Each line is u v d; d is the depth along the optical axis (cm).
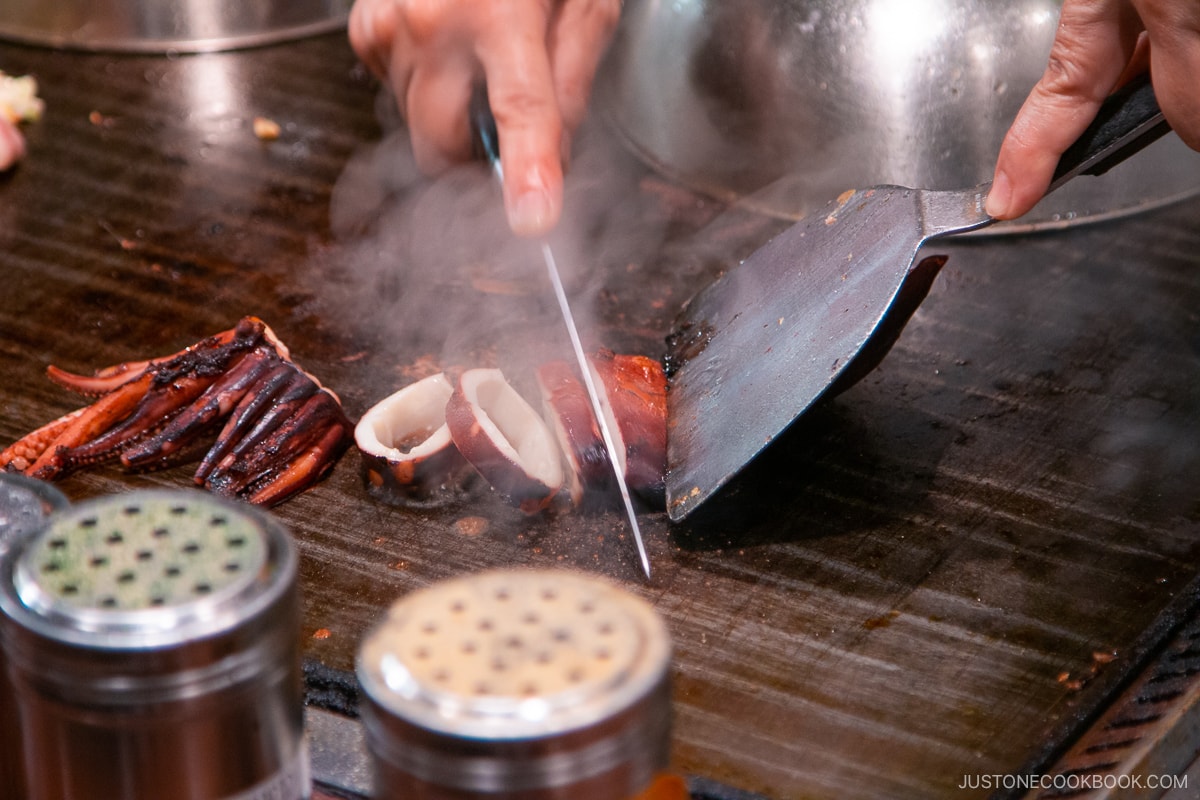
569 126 216
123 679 83
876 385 188
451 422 160
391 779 81
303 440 168
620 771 79
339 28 300
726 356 169
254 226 227
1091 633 145
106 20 290
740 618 146
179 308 205
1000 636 144
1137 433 179
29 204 233
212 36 291
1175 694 132
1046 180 151
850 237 165
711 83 230
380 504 164
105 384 183
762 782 125
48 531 92
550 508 161
